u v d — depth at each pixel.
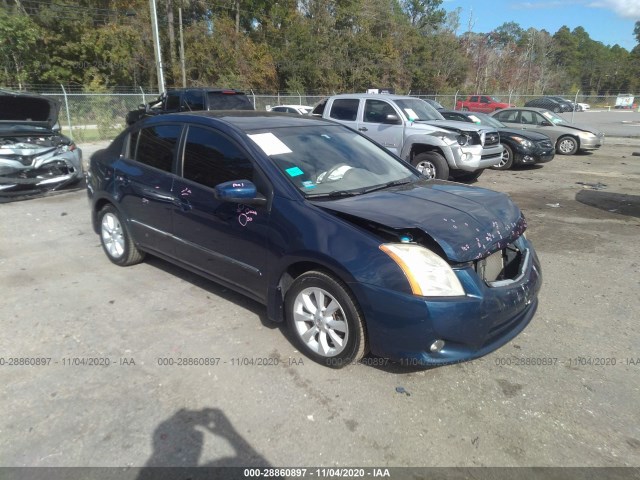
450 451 2.43
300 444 2.46
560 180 10.45
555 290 4.45
